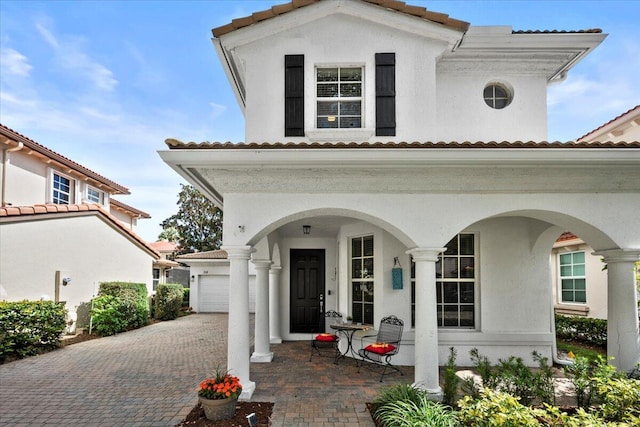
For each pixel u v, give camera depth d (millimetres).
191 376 7973
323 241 12305
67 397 6594
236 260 6348
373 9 7789
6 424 5453
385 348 7656
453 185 6223
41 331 10406
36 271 11984
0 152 13039
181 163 5750
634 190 6281
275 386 7109
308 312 12312
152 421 5531
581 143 5613
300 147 5680
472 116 8797
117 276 16594
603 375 5082
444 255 9047
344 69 8133
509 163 5750
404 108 7801
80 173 17109
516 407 3945
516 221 8875
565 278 13820
